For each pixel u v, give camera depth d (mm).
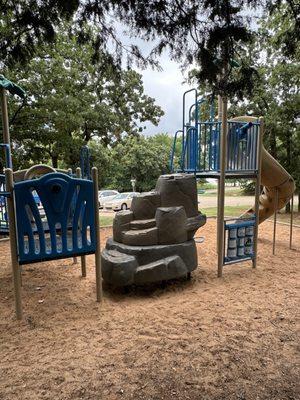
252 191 29625
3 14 3707
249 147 5371
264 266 5746
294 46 3850
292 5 3207
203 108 8055
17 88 5344
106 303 4117
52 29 3646
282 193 6969
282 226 9734
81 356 2830
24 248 3631
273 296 4223
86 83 15219
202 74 3152
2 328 3451
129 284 4297
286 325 3346
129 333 3238
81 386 2406
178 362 2688
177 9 2977
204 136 5535
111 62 3855
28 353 2918
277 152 13039
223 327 3314
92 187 3914
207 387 2361
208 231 9031
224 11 2787
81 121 14344
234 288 4582
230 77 3189
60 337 3209
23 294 4469
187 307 3883
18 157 13961
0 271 5594
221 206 5055
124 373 2553
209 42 2934
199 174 5508
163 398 2254
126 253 4527
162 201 4863
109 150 32625
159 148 35375
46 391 2361
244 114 12227
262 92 11359
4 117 5402
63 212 3781
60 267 5770
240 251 5352
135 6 3084
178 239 4656
